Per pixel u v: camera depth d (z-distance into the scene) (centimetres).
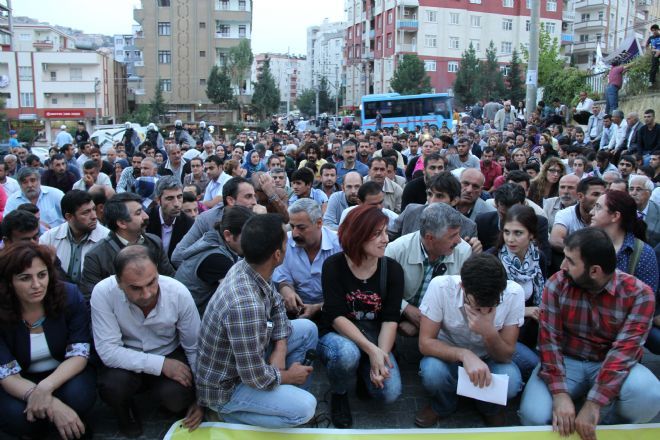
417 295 454
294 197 786
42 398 345
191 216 657
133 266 336
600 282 349
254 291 334
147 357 368
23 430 354
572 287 365
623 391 349
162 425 392
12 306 348
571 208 546
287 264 484
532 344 448
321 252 484
